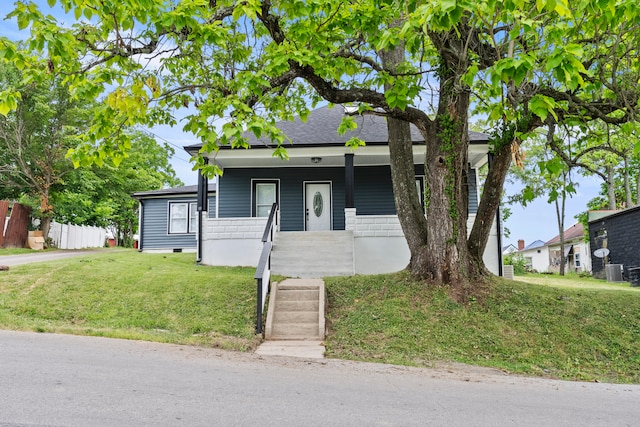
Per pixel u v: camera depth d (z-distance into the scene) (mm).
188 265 12680
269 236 10117
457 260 8172
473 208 14453
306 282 8984
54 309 7586
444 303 7699
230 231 12984
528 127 7336
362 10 6004
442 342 6684
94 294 8336
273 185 15219
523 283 9078
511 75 3840
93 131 5891
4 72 20781
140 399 3662
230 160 14180
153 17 5121
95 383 4039
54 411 3291
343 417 3488
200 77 7738
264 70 6168
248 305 8023
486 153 12742
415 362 5953
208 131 5609
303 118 8664
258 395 3977
